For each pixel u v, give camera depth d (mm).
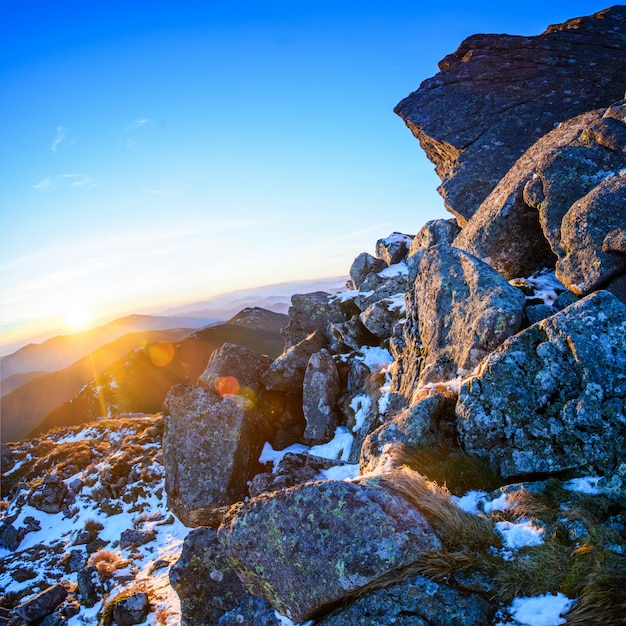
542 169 15625
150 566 20891
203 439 19328
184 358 118000
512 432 9547
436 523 8047
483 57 29297
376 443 11344
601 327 9219
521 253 17500
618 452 8352
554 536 7426
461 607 6926
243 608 9312
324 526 7961
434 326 14797
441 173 29812
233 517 9055
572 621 6332
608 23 29531
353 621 7371
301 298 30578
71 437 40688
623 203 12539
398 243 33125
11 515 28375
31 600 19688
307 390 22297
